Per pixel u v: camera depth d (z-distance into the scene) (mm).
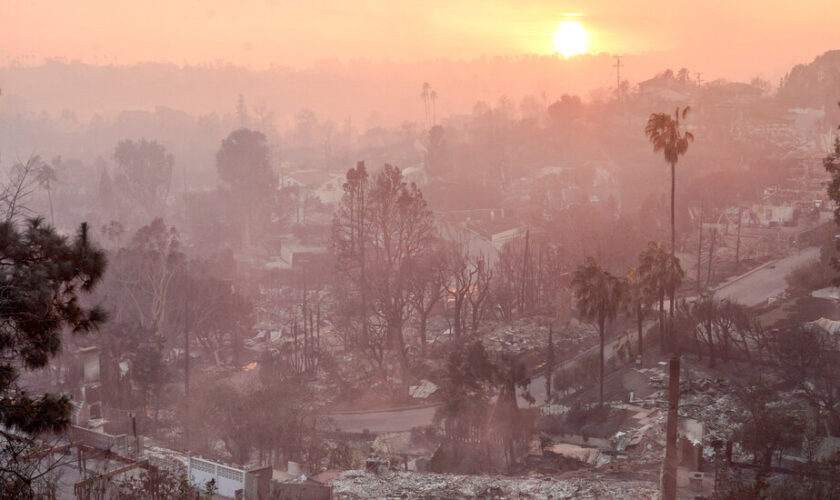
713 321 73938
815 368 60594
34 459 28750
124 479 36500
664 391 65000
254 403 61969
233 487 39531
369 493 42469
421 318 103250
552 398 73750
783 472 41312
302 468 52875
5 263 23953
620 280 70312
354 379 90312
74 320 24906
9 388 23766
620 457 50969
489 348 92000
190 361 103750
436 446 59656
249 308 109438
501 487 42938
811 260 116312
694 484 39500
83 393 75875
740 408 58031
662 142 83125
